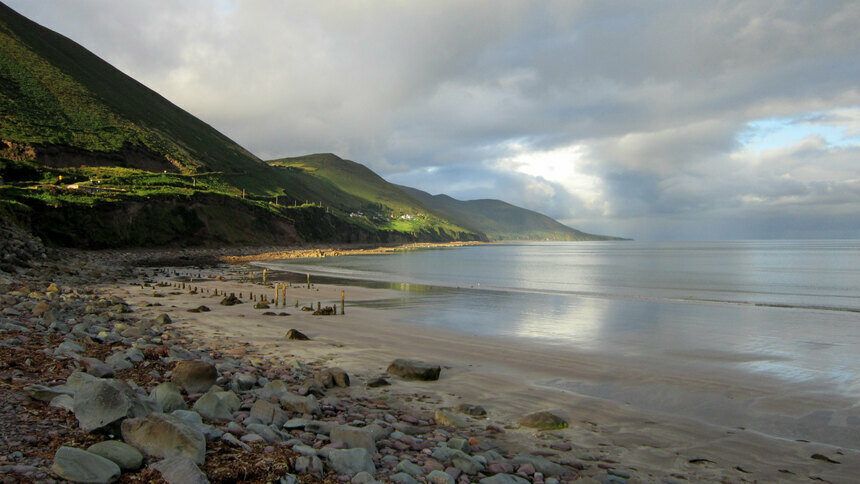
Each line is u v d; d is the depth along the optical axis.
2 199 71.31
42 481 4.43
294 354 17.53
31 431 5.61
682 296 42.97
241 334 21.28
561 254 181.75
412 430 9.25
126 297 32.94
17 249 42.53
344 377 13.27
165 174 143.62
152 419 5.68
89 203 88.56
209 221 123.38
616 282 58.94
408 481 6.27
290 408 9.40
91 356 11.31
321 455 6.64
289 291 42.97
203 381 9.83
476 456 7.82
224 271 69.06
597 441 9.91
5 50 159.12
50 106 146.50
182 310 28.22
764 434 10.66
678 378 15.63
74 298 24.89
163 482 4.79
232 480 5.27
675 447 9.71
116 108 174.50
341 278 60.28
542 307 34.31
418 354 18.67
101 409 5.94
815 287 52.53
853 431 10.93
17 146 115.88
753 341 22.08
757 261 120.44
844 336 23.48
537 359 18.22
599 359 18.31
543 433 10.18
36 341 11.77
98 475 4.64
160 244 102.56
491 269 86.50
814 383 15.19
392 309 32.53
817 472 8.59
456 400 12.50
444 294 42.81
